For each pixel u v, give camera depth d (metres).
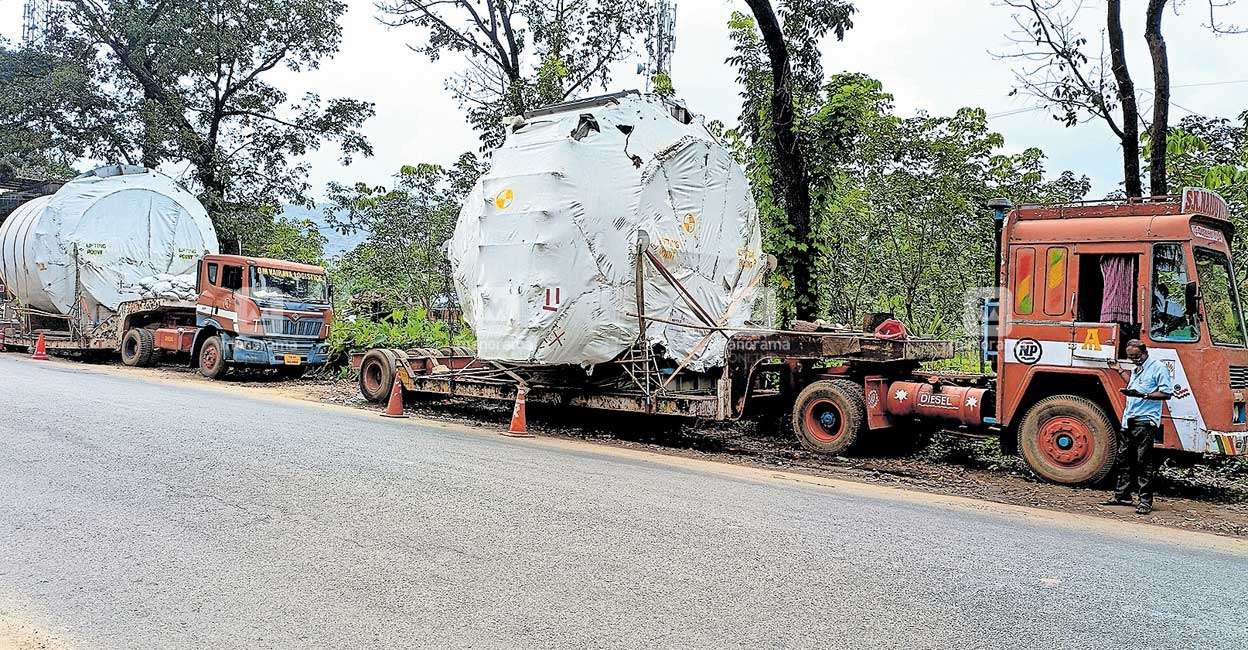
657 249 12.25
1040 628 4.95
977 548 6.68
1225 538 7.74
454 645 4.50
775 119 15.54
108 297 21.66
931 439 12.59
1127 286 9.73
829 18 15.45
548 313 11.54
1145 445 8.89
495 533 6.52
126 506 7.01
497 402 15.50
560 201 11.55
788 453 12.02
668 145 12.65
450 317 22.44
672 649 4.50
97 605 5.00
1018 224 10.61
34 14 33.66
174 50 28.75
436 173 32.62
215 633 4.62
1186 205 9.47
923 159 21.25
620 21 23.52
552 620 4.86
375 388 15.77
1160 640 4.84
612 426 13.73
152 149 30.02
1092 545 7.05
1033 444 10.32
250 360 18.94
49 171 35.09
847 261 21.69
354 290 29.84
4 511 6.80
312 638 4.57
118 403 12.98
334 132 32.59
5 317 24.59
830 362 12.66
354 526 6.60
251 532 6.39
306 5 30.67
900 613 5.11
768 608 5.12
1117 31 13.25
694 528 6.86
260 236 32.06
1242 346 9.63
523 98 22.48
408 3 23.66
